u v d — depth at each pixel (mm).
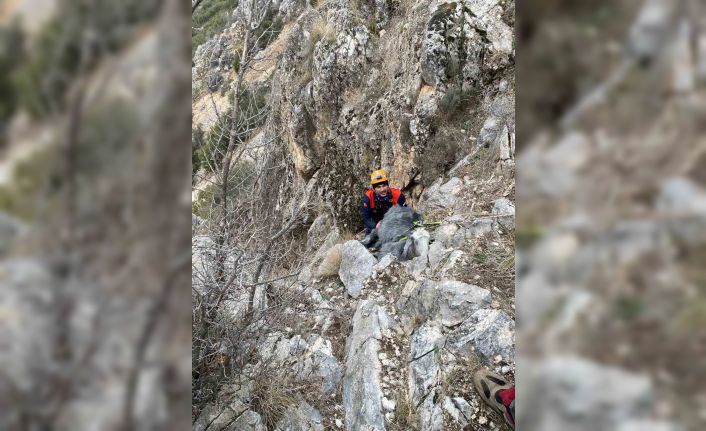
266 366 2240
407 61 5594
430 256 2990
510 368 2084
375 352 2396
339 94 6352
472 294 2455
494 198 3570
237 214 2385
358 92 6293
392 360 2365
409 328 2543
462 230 3131
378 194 4273
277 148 3066
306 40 6922
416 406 2102
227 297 2105
